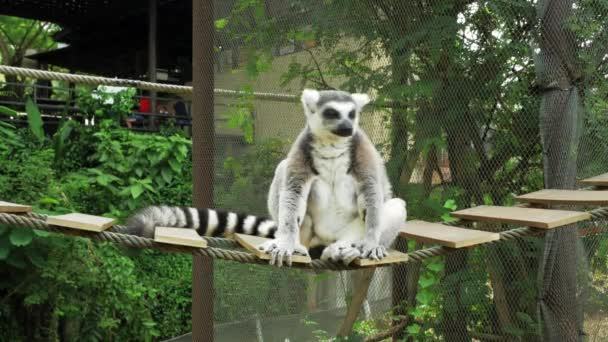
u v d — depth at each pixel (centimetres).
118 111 1080
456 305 537
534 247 517
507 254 527
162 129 1209
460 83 533
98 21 1670
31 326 784
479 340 541
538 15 505
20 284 730
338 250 374
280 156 557
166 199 1012
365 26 549
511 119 532
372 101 551
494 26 527
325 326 565
